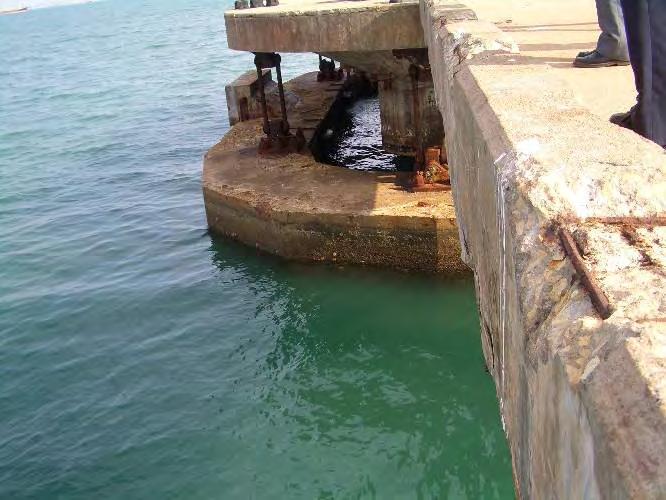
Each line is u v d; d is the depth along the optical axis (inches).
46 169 861.8
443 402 339.9
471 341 381.7
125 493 298.8
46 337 435.5
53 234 624.7
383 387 355.6
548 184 104.0
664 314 72.9
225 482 301.6
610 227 95.3
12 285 518.0
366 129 768.3
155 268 519.8
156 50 2300.7
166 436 334.0
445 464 301.7
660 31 147.0
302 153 582.6
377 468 303.3
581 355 74.6
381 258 451.8
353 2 518.3
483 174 144.1
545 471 89.1
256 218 493.7
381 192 477.1
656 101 154.4
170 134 998.4
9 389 381.1
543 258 96.0
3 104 1454.2
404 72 560.1
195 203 671.1
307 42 468.1
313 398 353.1
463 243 232.7
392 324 403.9
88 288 500.1
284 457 313.7
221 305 450.9
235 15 503.8
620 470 57.6
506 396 142.7
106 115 1196.5
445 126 261.0
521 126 130.0
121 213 665.6
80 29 4165.8
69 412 358.0
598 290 81.6
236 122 766.5
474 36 229.1
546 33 325.7
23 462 321.7
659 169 102.4
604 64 245.0
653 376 62.2
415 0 446.3
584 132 121.7
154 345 415.5
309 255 473.7
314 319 418.9
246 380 373.4
